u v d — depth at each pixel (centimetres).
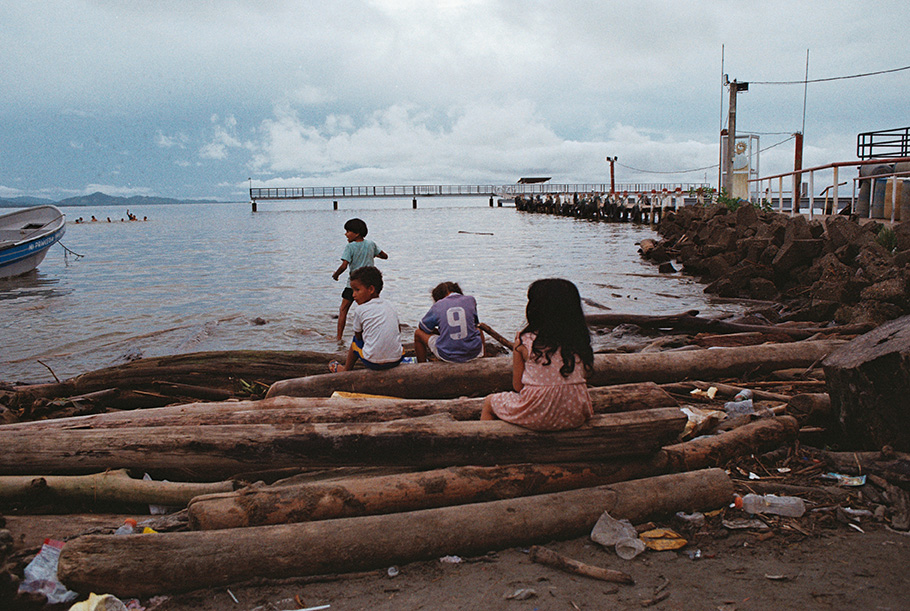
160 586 269
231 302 1235
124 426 399
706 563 287
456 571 286
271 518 300
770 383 537
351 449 333
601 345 805
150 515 351
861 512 324
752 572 276
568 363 323
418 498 316
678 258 1822
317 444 335
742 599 254
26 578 275
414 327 981
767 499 333
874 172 1487
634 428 337
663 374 564
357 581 281
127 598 269
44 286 1566
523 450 332
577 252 2191
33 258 1869
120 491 347
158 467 356
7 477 350
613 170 5291
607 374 555
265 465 347
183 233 3900
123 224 5875
